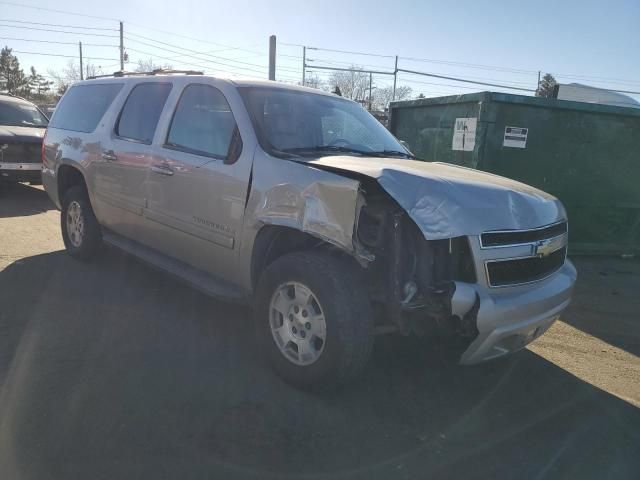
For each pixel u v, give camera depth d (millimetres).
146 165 4777
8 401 3234
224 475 2711
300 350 3506
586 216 8109
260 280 3701
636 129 7949
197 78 4578
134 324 4492
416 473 2836
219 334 4395
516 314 3271
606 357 4594
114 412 3184
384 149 4621
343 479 2750
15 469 2648
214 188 4062
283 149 3918
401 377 3895
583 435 3326
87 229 5887
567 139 7664
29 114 11445
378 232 3326
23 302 4840
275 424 3180
